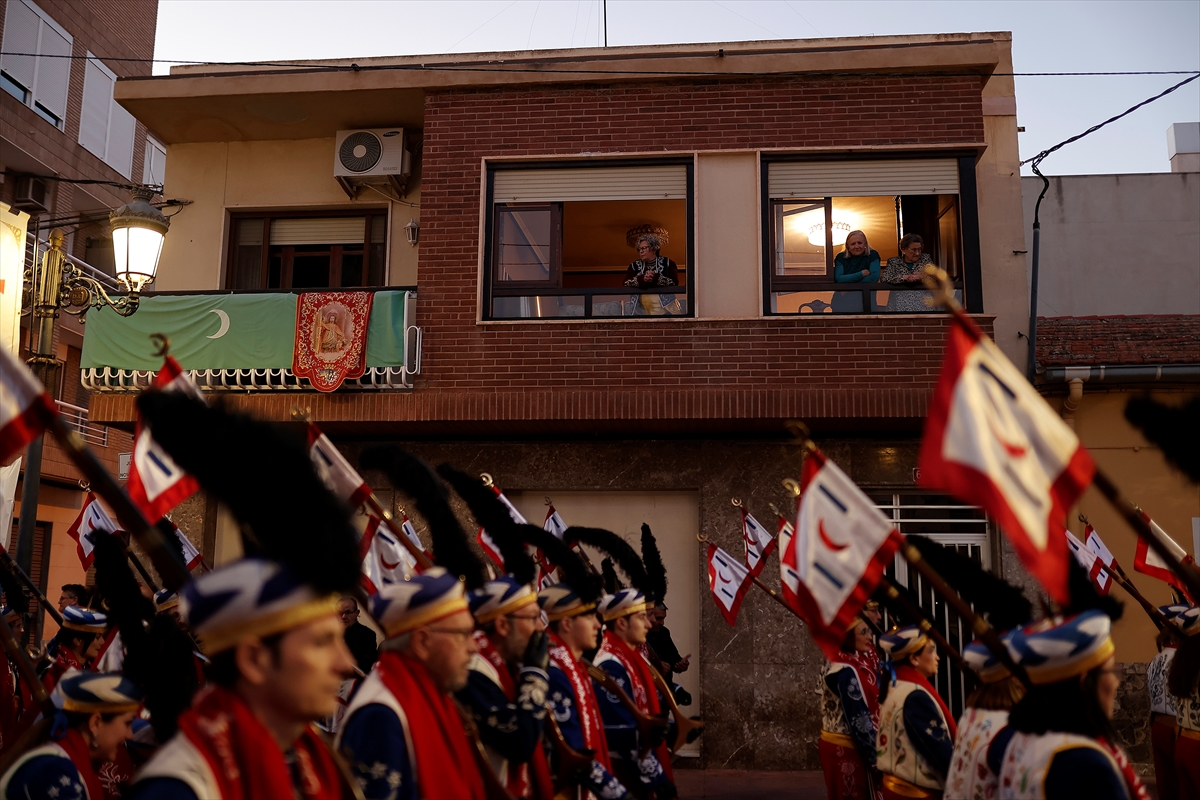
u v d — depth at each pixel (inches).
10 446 95.3
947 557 168.6
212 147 510.0
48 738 136.4
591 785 171.8
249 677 83.4
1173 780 271.3
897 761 188.2
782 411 403.9
